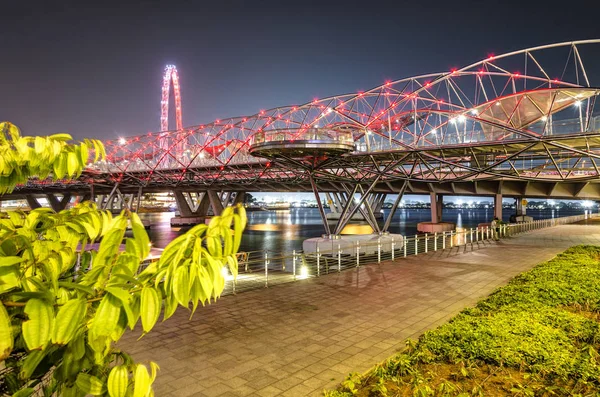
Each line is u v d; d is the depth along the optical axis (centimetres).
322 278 1934
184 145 8950
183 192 11256
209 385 836
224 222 233
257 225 11300
